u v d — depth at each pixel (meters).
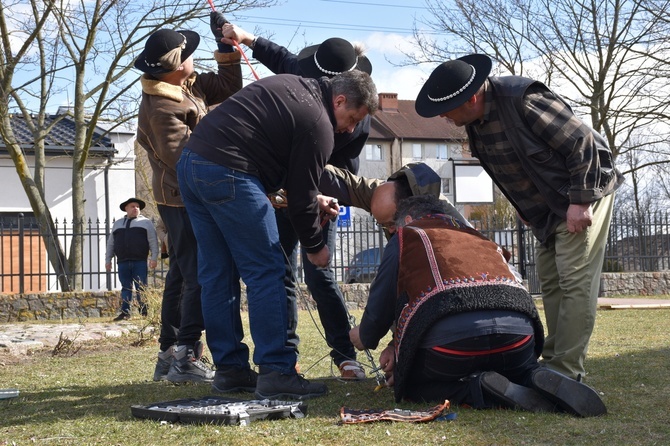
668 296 14.02
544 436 2.44
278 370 3.25
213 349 3.54
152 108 3.97
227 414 2.71
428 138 46.78
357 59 4.47
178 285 4.23
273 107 3.19
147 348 6.25
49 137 17.28
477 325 2.85
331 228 4.25
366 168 46.06
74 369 4.83
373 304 3.13
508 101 3.52
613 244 15.09
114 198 19.53
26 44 13.40
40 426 2.82
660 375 3.75
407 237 3.06
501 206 23.48
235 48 4.73
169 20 13.70
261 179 3.30
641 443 2.33
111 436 2.59
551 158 3.51
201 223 3.38
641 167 17.72
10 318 11.52
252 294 3.26
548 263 3.78
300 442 2.43
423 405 3.04
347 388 3.66
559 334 3.52
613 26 15.92
